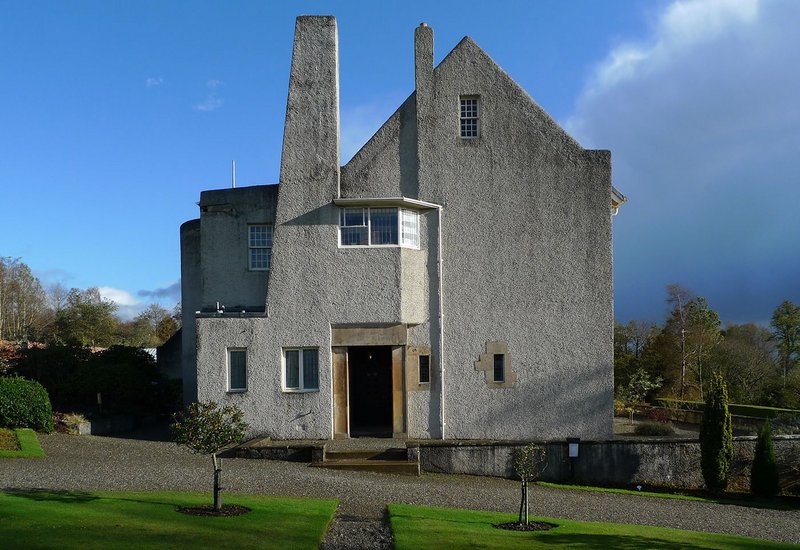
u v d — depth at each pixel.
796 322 57.34
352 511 13.80
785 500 19.80
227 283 24.72
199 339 22.17
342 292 22.22
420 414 22.56
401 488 16.73
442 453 19.69
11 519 11.25
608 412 22.53
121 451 19.94
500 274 22.97
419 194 23.00
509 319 22.88
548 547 11.59
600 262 22.84
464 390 22.73
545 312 22.86
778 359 56.44
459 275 22.97
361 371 26.28
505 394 22.72
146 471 16.89
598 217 22.89
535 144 23.08
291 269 22.30
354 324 22.19
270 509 13.09
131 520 11.68
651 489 20.19
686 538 13.36
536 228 22.97
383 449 19.95
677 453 20.55
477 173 23.06
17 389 22.16
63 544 10.06
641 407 39.06
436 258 22.94
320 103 22.66
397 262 22.17
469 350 22.84
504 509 15.42
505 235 23.00
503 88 23.19
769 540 14.44
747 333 61.06
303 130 22.58
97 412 26.06
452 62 23.25
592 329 22.75
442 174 23.05
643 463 20.44
